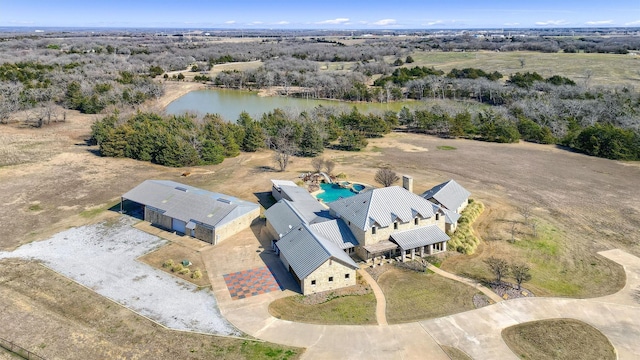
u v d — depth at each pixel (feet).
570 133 352.49
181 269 151.02
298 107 471.62
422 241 162.09
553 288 143.84
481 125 386.73
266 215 187.93
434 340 118.01
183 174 264.11
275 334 119.65
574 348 115.75
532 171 276.21
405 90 572.92
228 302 134.31
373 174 268.62
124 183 245.86
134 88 504.43
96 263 156.15
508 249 170.19
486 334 120.67
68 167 272.51
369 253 156.76
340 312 129.90
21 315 125.08
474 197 227.61
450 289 142.41
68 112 446.19
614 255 166.40
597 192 236.22
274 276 150.10
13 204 210.18
